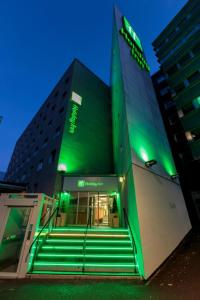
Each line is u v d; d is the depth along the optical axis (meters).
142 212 7.63
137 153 9.88
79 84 20.67
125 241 7.80
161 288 5.09
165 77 23.73
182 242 9.77
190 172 16.55
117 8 21.89
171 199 10.97
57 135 17.03
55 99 22.80
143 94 15.48
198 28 19.77
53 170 14.26
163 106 22.50
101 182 13.77
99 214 12.87
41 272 6.21
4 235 7.10
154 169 10.78
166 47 23.58
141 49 21.36
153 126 14.10
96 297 4.57
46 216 8.95
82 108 19.28
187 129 18.16
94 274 6.10
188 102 18.81
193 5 20.81
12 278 5.95
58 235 8.28
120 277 5.99
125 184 10.85
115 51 18.69
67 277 6.00
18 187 13.76
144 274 5.95
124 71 14.14
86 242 7.79
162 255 7.45
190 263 6.96
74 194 13.42
